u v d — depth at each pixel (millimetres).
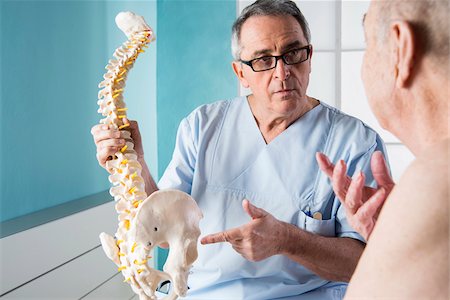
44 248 1753
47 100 2064
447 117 518
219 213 1323
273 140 1327
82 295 1990
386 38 546
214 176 1344
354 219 782
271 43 1159
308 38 1225
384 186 771
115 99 1117
